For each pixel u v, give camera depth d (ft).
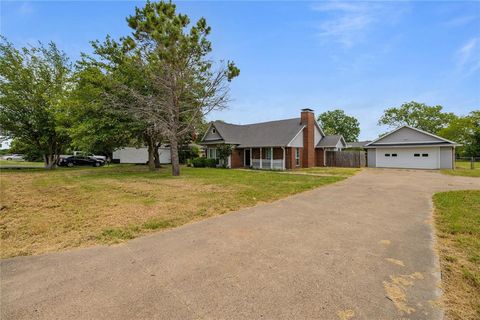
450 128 116.37
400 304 7.80
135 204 22.65
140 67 47.78
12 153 156.46
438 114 128.06
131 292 8.61
